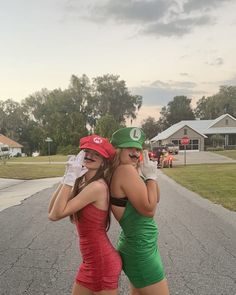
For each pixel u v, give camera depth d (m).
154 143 95.62
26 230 8.95
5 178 27.09
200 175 27.06
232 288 5.17
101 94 116.62
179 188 18.72
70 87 117.19
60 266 6.08
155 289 3.09
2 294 4.93
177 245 7.44
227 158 58.38
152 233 3.10
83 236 3.03
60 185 2.97
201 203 13.46
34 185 21.45
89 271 3.02
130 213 3.03
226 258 6.55
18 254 6.81
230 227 9.21
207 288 5.17
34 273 5.74
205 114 150.12
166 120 150.00
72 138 87.19
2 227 9.32
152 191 3.06
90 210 2.97
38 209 12.23
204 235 8.32
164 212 11.48
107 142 3.08
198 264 6.21
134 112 118.75
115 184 3.04
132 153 3.10
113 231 8.49
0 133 126.62
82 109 116.00
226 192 16.64
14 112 126.88
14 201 14.31
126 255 3.08
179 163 48.16
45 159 66.25
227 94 141.25
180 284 5.31
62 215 2.87
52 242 7.71
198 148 81.31
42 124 121.19
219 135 85.44
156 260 3.10
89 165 3.05
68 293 4.94
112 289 3.01
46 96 124.38
